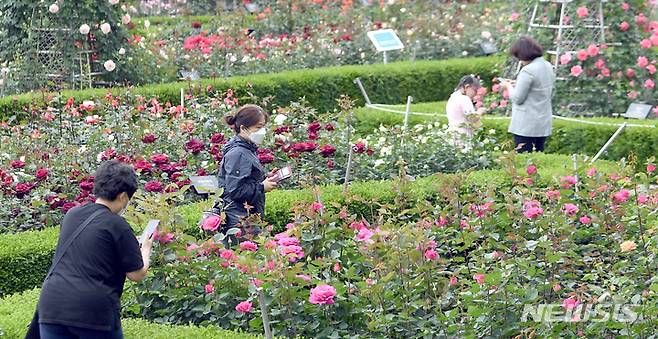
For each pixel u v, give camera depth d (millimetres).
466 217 9438
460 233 8992
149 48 20500
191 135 13414
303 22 25656
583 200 9844
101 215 6863
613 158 16188
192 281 8508
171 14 32625
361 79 21250
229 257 8242
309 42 23516
